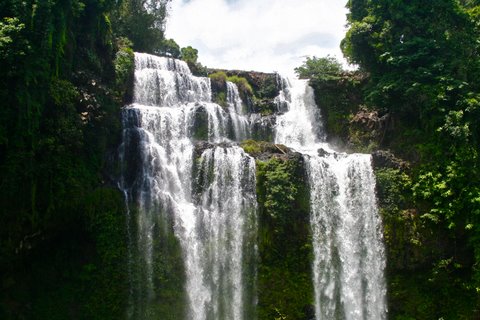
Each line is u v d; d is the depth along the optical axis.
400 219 22.98
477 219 21.91
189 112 25.20
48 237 19.75
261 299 20.98
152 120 23.62
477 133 24.08
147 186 21.72
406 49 27.11
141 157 22.23
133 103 26.19
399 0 27.70
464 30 27.55
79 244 20.22
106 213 20.17
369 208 23.30
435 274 22.42
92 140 20.95
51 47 19.12
